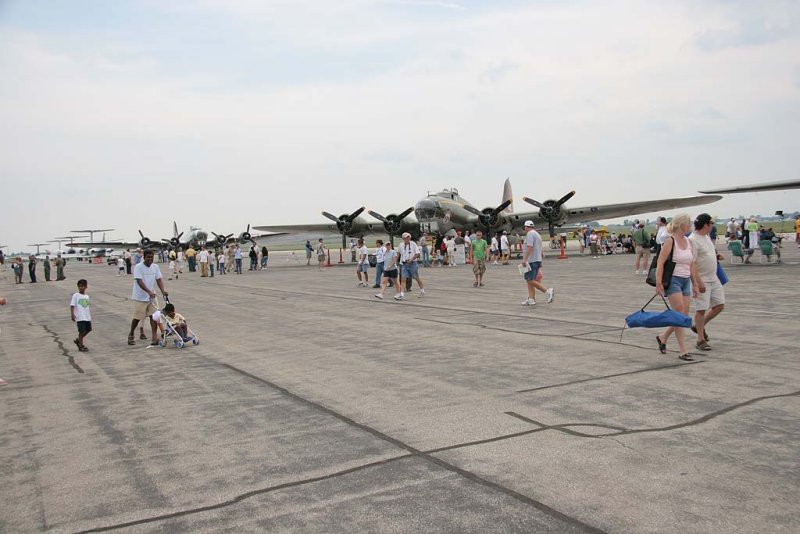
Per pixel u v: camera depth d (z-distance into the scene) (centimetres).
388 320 1384
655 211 4256
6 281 4966
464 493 423
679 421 555
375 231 4838
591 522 373
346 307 1709
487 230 4284
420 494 425
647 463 460
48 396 791
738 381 687
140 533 388
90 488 468
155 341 1191
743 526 360
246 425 617
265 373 870
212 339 1228
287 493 440
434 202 4169
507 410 618
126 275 5072
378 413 635
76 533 392
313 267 4581
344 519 393
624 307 1386
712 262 854
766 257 2706
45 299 2653
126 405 725
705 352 854
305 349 1053
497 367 827
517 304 1552
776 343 894
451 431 561
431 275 2859
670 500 398
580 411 601
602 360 834
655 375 733
